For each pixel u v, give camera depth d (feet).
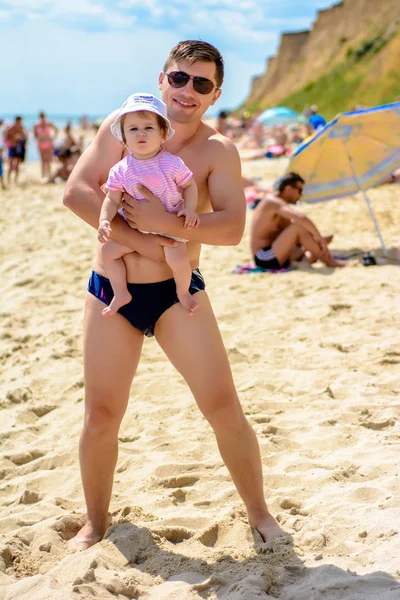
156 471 12.82
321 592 8.46
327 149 27.37
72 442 14.51
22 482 13.00
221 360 9.73
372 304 21.86
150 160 9.16
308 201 28.99
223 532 10.44
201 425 14.84
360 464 12.34
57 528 10.75
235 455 10.01
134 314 9.64
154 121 9.01
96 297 9.87
